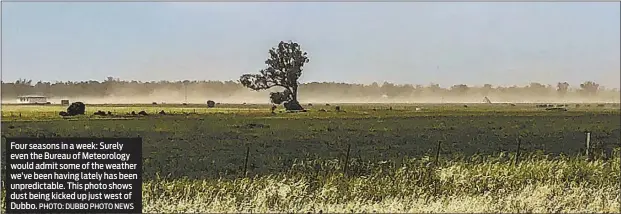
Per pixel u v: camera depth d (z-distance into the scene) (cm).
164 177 1988
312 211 1484
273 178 1820
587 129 4619
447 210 1474
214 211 1496
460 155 2692
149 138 3522
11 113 4288
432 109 6919
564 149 3109
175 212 1523
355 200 1588
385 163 2233
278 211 1491
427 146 3306
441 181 1803
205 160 2589
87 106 5053
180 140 3450
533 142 3612
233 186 1752
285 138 3659
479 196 1622
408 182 1797
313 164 2323
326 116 5422
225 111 5481
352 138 3725
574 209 1509
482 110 6838
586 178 1903
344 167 2069
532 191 1648
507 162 2225
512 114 6188
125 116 4678
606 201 1586
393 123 4909
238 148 3097
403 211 1474
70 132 3666
